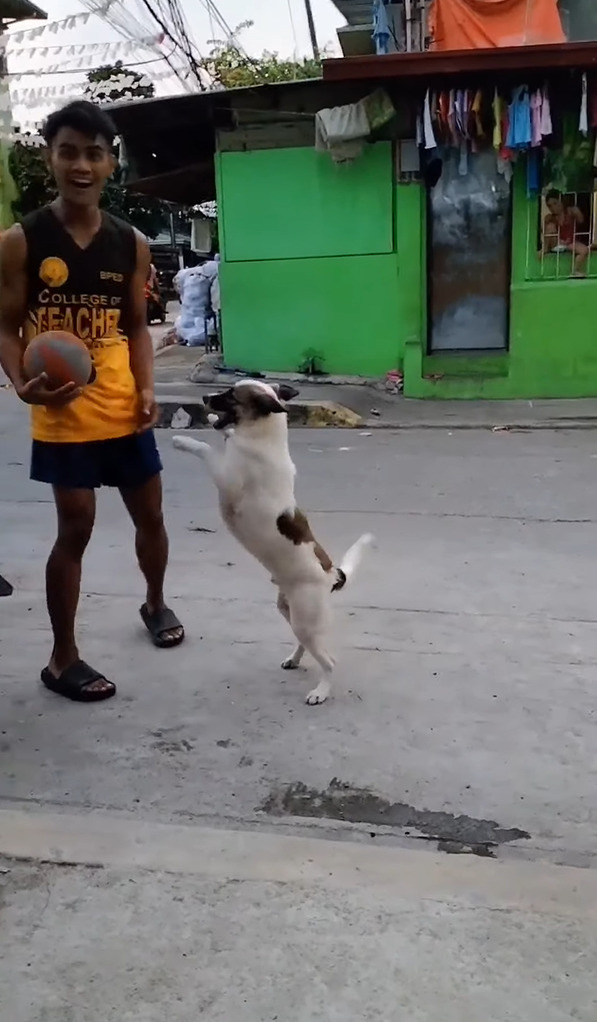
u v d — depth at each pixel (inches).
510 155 408.8
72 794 120.5
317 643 142.3
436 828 113.2
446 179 434.3
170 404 407.5
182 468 316.5
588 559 214.1
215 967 88.7
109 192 804.6
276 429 137.6
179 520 250.8
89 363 132.0
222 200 461.1
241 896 98.6
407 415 410.6
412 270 442.0
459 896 98.1
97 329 141.9
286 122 442.9
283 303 466.9
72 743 133.3
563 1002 83.9
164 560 164.4
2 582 180.5
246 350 479.8
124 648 165.8
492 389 443.2
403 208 436.1
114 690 147.9
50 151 134.0
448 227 440.8
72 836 109.0
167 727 137.7
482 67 383.2
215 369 483.5
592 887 99.4
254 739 134.0
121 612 182.9
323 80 397.7
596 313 431.8
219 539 232.4
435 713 141.3
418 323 447.5
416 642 167.6
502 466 314.8
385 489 284.8
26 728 137.6
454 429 387.9
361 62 390.6
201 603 187.2
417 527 242.5
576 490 279.3
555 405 424.8
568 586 195.9
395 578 201.9
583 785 122.1
